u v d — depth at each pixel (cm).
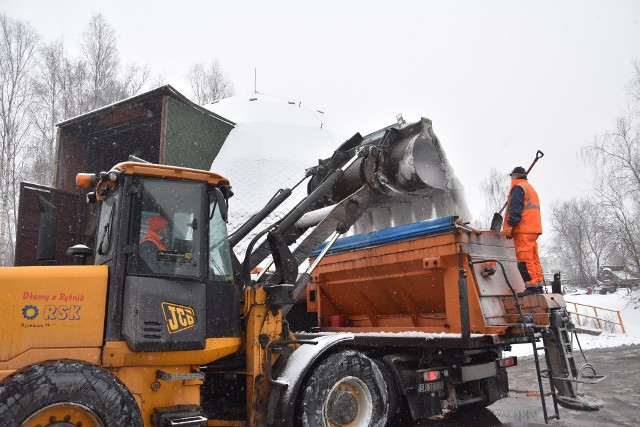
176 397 401
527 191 601
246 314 463
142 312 379
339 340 470
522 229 596
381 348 610
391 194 604
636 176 2733
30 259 1302
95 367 345
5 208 2114
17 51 2511
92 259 457
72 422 333
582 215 6103
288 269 482
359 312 713
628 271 3309
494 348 595
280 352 457
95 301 376
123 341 374
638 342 1652
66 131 1681
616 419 595
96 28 3067
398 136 627
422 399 539
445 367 563
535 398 747
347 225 561
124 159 1820
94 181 457
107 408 337
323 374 446
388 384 529
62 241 1384
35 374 323
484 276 560
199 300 409
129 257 388
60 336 361
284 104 2417
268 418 432
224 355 433
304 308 772
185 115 1742
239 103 2408
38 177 2575
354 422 464
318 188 550
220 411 502
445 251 560
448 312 567
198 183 432
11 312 352
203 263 418
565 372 536
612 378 909
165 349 383
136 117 1650
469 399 582
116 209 406
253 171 1906
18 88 2500
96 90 2950
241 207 1797
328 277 718
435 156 617
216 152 1956
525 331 532
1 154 2350
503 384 618
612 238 3106
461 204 623
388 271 634
